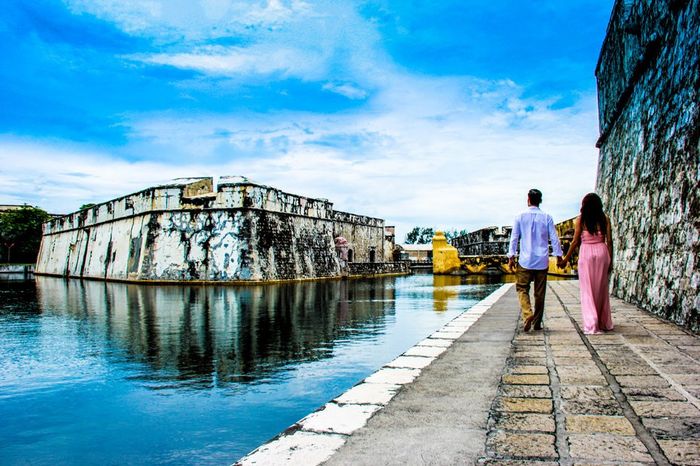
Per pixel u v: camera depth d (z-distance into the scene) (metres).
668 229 7.70
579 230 6.41
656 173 8.72
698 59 6.68
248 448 4.06
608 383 3.84
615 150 13.95
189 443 4.18
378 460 2.53
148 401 5.30
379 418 3.21
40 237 61.84
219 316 12.08
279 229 30.56
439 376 4.28
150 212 29.91
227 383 5.92
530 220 6.76
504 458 2.50
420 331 9.52
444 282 28.73
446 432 2.91
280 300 16.41
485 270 43.28
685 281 6.69
